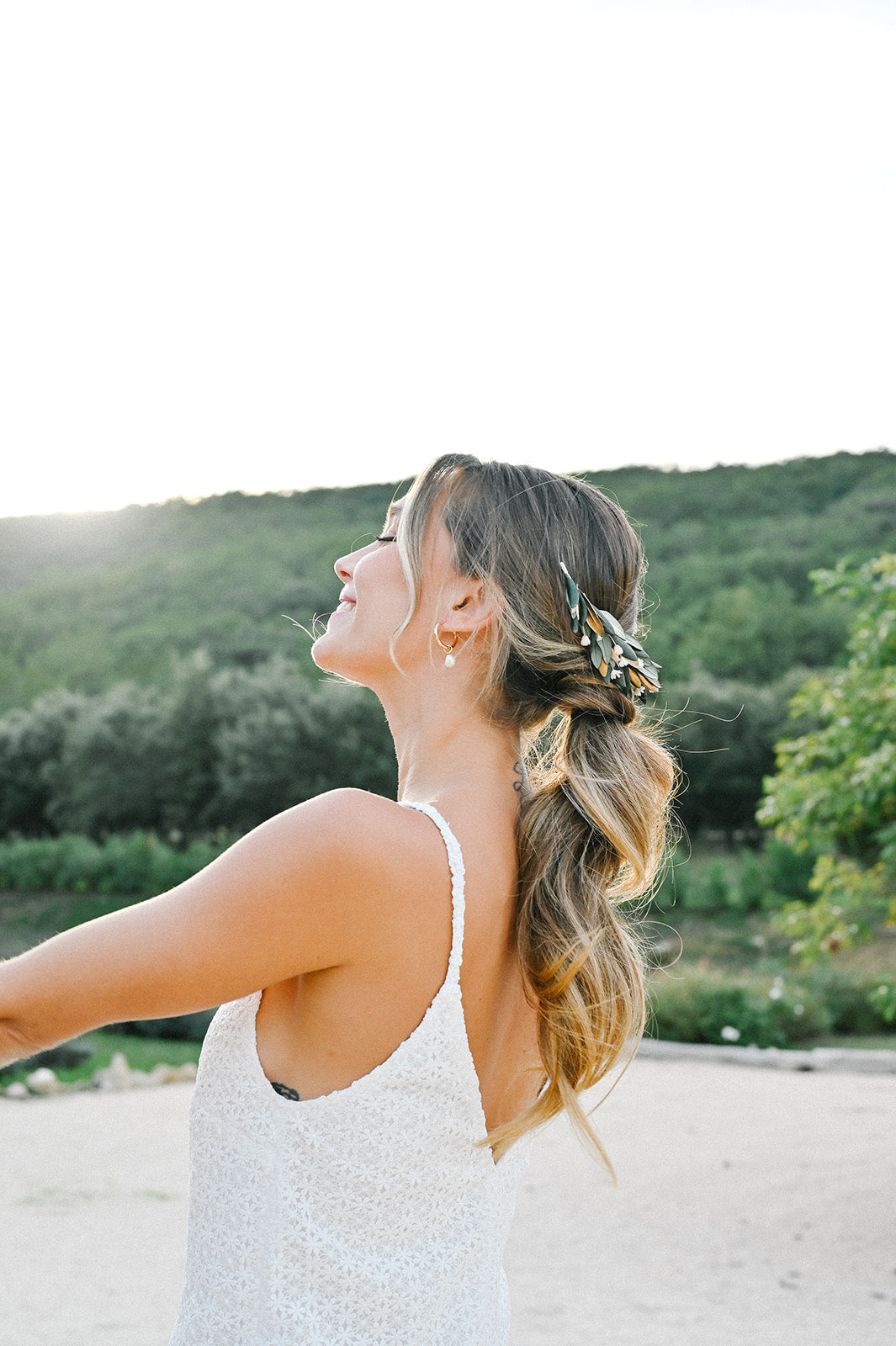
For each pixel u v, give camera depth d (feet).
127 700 100.63
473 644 3.70
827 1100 31.19
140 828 95.86
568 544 3.78
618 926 3.67
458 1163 3.30
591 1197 22.36
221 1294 3.13
